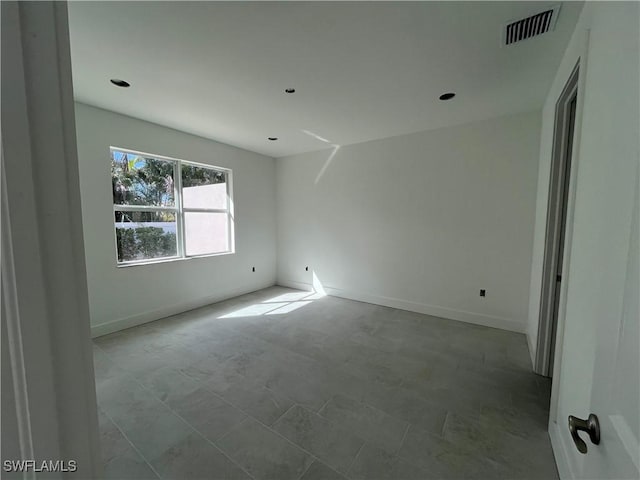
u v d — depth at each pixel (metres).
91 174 2.92
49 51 0.37
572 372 1.27
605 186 0.91
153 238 3.56
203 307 4.04
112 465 1.45
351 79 2.29
